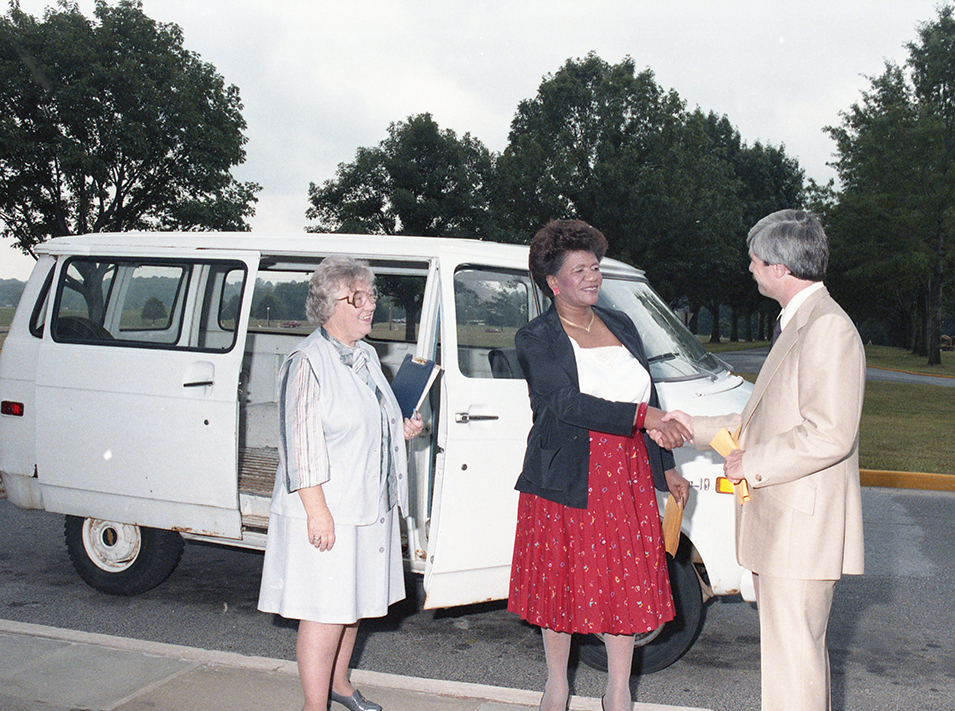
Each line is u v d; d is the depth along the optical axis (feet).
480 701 11.09
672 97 119.03
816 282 8.38
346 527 9.60
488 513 12.60
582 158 115.24
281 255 14.88
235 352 14.53
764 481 7.88
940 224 108.06
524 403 12.93
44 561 18.78
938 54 103.09
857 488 8.32
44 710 10.55
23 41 69.97
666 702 12.13
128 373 15.24
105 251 16.20
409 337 18.02
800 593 8.04
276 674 11.73
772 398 8.28
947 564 19.39
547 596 9.74
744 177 178.09
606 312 10.44
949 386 72.23
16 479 16.34
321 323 10.03
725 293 182.80
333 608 9.56
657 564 9.72
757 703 12.11
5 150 69.36
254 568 18.65
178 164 78.23
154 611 15.72
